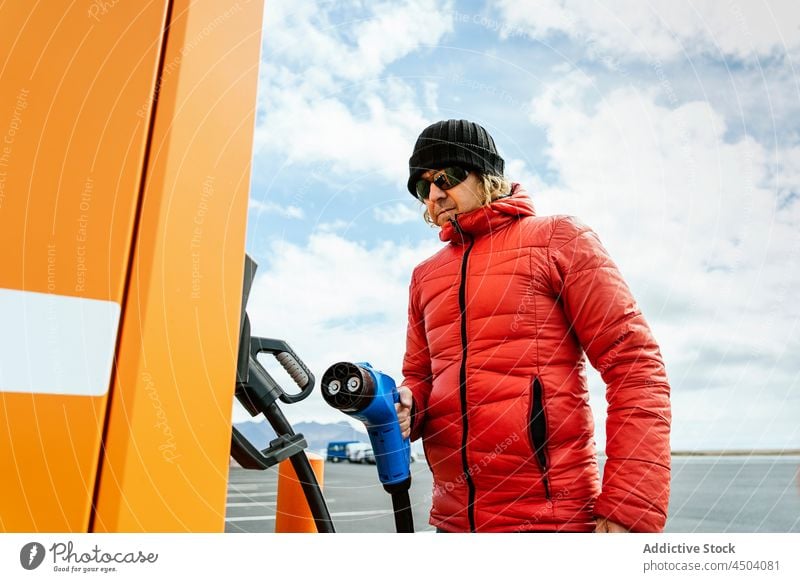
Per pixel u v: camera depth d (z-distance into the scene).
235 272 0.58
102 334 0.50
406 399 1.12
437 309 1.19
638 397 0.96
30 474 0.47
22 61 0.52
